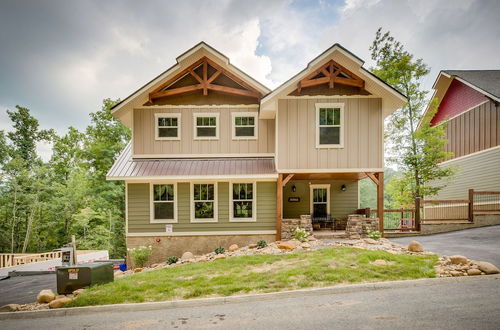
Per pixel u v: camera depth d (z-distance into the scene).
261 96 12.27
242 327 3.95
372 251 7.38
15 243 26.30
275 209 11.48
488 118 14.81
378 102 10.81
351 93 10.88
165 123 12.59
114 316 4.68
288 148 10.80
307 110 10.84
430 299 4.60
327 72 10.62
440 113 19.45
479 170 15.39
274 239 11.38
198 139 12.52
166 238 11.35
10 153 29.42
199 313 4.58
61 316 4.88
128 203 11.39
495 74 17.11
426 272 5.76
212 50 11.61
